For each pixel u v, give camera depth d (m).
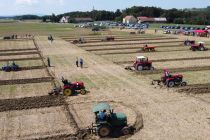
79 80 41.75
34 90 37.38
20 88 38.66
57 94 34.84
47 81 42.06
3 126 25.84
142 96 33.41
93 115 27.77
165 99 32.16
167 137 22.83
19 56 68.12
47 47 84.69
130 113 28.08
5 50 79.88
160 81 38.03
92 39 106.62
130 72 46.44
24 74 47.62
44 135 23.72
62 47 83.62
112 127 23.55
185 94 33.84
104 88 37.16
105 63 55.03
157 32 135.75
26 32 151.38
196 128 24.38
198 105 30.03
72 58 62.41
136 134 23.55
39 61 60.03
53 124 25.94
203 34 108.94
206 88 36.16
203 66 50.31
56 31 157.75
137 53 68.31
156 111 28.52
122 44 87.94
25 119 27.39
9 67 50.81
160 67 50.25
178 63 54.00
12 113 29.12
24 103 32.03
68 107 30.36
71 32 148.25
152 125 25.20
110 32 141.38
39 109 30.06
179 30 130.25
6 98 34.16
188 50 71.56
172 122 25.73
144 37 110.12
